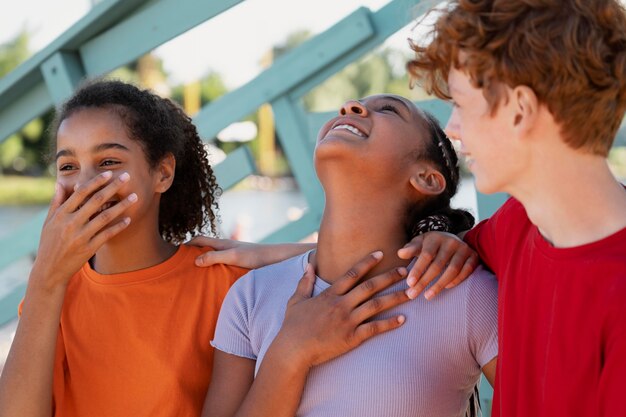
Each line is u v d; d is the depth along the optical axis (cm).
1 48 2284
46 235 158
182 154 191
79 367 169
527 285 126
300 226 254
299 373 146
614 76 112
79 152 167
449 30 118
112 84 178
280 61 254
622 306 108
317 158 155
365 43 244
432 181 161
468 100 120
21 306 170
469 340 147
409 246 152
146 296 172
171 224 199
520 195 121
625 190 120
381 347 146
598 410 110
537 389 122
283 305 160
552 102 112
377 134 154
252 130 1962
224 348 162
